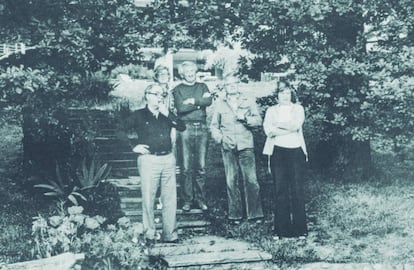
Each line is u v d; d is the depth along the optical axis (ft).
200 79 45.75
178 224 28.99
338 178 37.55
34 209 30.58
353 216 30.58
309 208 32.07
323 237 27.99
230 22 35.78
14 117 31.81
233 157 29.43
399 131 35.60
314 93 34.96
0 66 30.73
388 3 34.76
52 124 33.76
